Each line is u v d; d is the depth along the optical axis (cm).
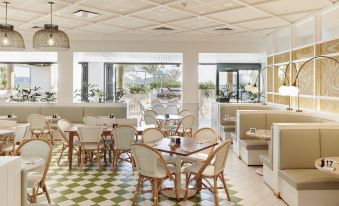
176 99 1529
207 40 1029
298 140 452
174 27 851
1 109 976
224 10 653
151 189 472
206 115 1533
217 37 1012
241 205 428
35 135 823
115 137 591
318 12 650
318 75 640
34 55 1247
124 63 1479
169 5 619
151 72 1584
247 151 644
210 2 594
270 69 935
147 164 409
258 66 1394
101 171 596
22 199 229
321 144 454
